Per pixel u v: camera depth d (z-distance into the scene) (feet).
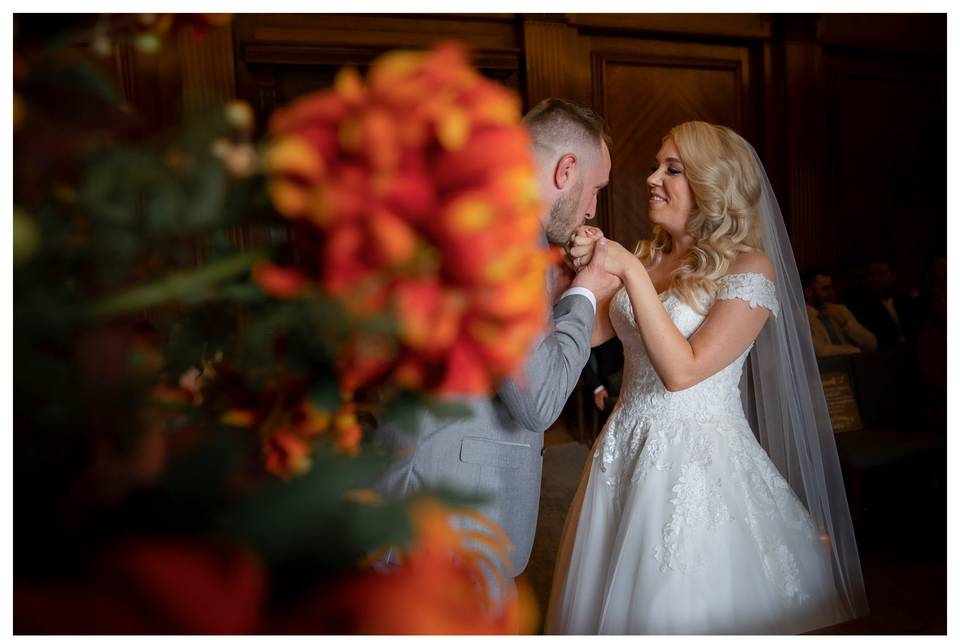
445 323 1.47
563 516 13.46
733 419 7.14
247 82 18.72
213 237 1.73
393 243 1.39
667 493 6.75
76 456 1.57
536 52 20.45
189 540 1.49
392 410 1.86
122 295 1.60
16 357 1.54
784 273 7.81
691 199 7.38
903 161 24.80
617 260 5.94
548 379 4.17
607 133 5.19
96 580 1.37
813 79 22.89
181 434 1.73
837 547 8.04
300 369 1.80
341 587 1.49
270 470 1.77
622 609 6.66
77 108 1.55
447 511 1.71
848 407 12.50
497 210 1.45
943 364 12.73
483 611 1.72
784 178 23.13
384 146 1.41
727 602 6.47
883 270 20.33
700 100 22.93
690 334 6.90
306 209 1.48
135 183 1.49
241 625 1.37
